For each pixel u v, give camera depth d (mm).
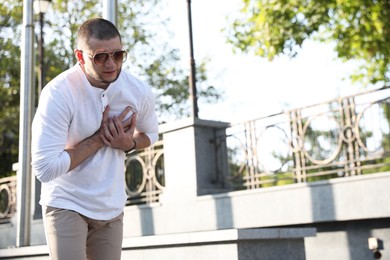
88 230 2770
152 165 7926
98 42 2531
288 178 7062
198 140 7469
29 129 6227
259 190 6809
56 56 18875
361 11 11609
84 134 2678
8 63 18359
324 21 11008
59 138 2580
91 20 2598
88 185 2674
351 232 6359
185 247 4496
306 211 6430
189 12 8406
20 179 6176
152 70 20938
